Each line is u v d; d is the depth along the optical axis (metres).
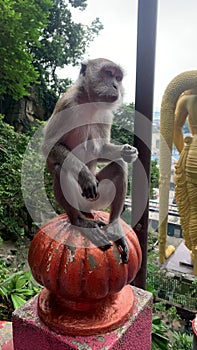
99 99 1.91
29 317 1.89
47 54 6.50
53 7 6.30
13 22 5.91
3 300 3.72
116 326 1.80
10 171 4.45
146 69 2.38
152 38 2.35
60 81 6.59
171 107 2.83
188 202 3.09
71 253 1.77
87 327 1.74
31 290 3.74
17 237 4.66
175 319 3.61
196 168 2.91
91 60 2.10
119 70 2.04
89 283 1.74
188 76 2.72
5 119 6.90
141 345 2.05
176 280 3.64
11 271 4.52
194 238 3.16
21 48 6.15
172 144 2.95
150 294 2.12
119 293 2.03
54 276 1.76
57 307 1.89
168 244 3.69
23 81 6.40
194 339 2.62
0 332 2.41
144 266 2.62
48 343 1.78
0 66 6.25
